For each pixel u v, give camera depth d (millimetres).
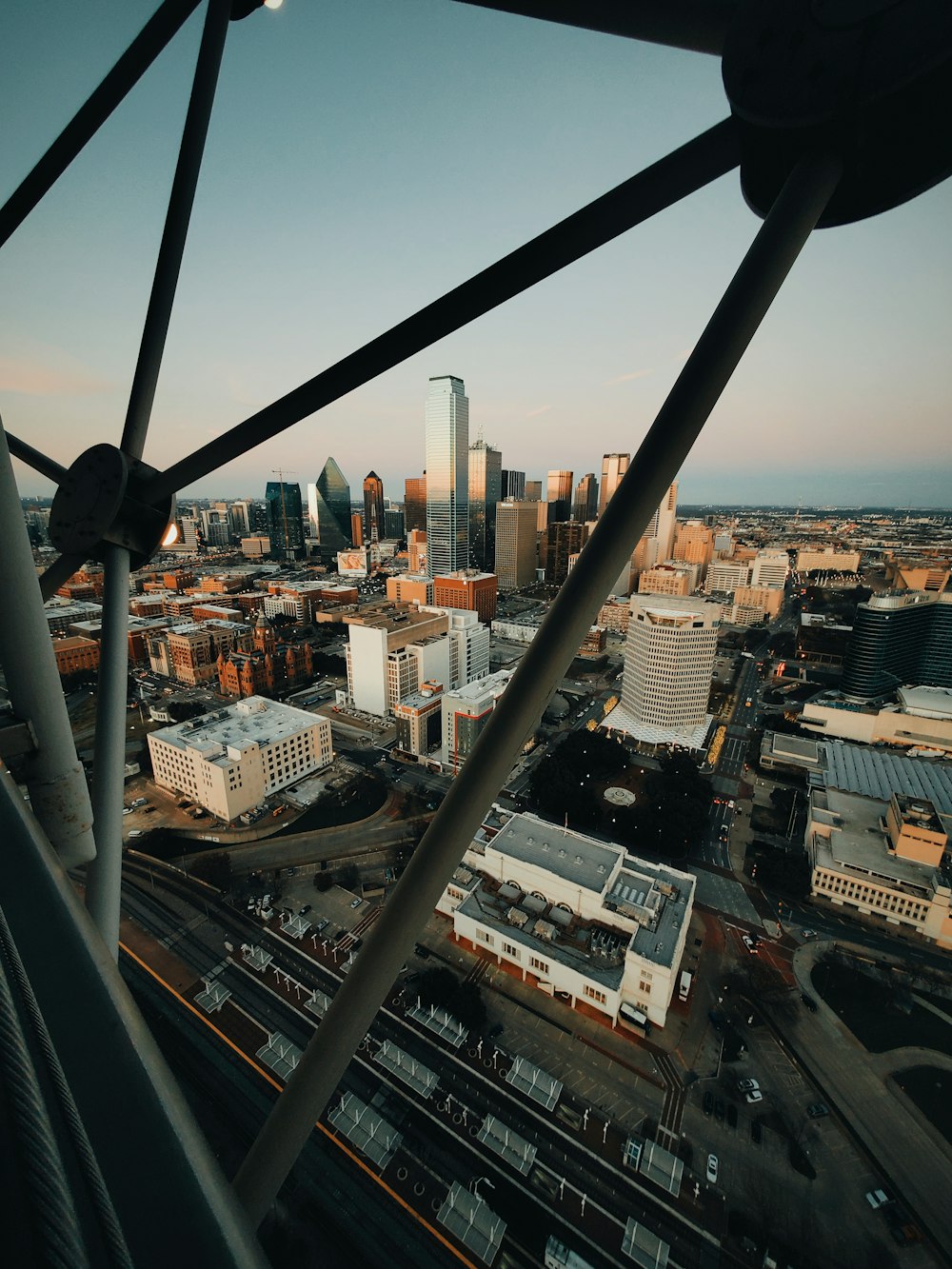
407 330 5051
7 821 3262
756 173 4184
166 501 8086
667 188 4273
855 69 3277
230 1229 1857
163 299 7930
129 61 6664
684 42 4176
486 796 3641
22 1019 2168
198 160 7738
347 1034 3953
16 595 5055
